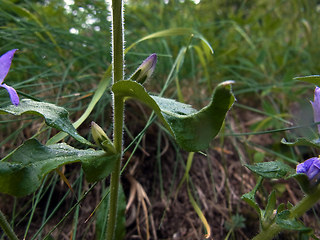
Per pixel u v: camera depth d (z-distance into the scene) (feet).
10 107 0.33
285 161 0.63
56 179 0.49
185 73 0.78
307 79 0.31
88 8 0.73
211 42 0.84
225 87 0.27
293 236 0.49
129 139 0.60
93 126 0.34
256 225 0.54
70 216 0.53
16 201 0.53
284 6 1.19
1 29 0.67
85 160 0.33
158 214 0.56
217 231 0.54
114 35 0.33
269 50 0.95
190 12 0.91
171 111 0.32
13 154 0.31
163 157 0.62
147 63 0.34
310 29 0.98
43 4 0.83
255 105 0.83
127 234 0.53
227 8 1.15
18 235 0.49
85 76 0.66
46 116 0.32
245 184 0.61
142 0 0.98
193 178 0.61
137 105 0.64
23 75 0.68
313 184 0.35
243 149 0.67
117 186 0.39
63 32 0.68
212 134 0.29
